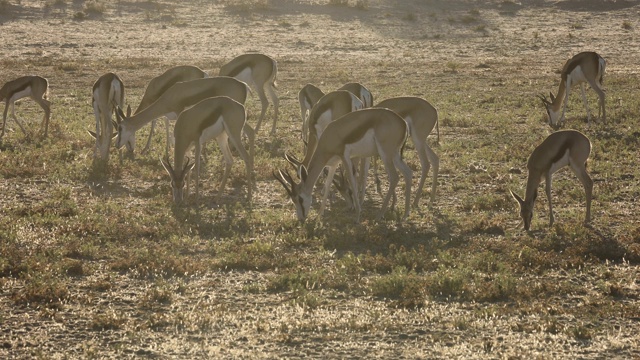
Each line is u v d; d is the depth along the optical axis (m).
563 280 13.04
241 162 21.14
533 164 15.94
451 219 16.44
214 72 36.78
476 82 36.50
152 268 13.37
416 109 17.20
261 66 24.64
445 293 12.47
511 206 17.34
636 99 31.20
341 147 16.00
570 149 15.88
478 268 13.55
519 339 10.63
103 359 9.95
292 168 20.39
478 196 18.02
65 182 19.09
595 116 27.95
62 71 38.28
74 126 25.88
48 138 23.84
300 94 22.77
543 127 26.28
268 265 13.66
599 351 10.26
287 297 12.24
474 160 21.53
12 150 22.39
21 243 14.52
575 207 17.36
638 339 10.65
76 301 12.01
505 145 23.38
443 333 10.88
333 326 11.02
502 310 11.66
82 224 15.42
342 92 18.44
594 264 13.81
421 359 9.97
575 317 11.50
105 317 11.29
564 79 26.39
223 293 12.46
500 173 20.14
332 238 14.90
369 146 16.03
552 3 65.12
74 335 10.81
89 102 30.80
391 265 13.59
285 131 25.62
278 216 16.47
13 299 11.95
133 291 12.50
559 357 10.02
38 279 12.70
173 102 20.28
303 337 10.69
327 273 13.19
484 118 27.48
